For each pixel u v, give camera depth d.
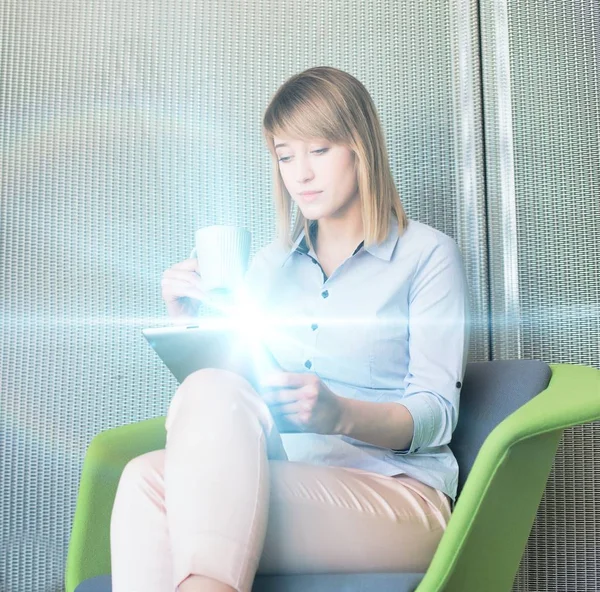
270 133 1.41
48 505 1.79
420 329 1.25
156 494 1.00
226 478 0.88
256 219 1.82
